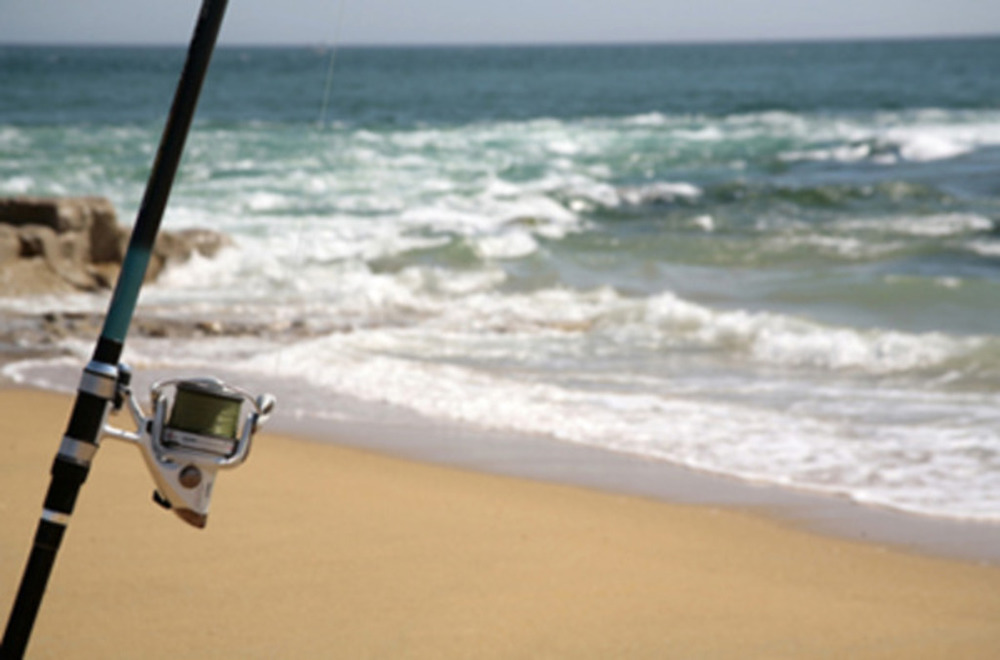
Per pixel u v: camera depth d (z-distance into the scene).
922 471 6.88
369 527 5.15
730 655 3.85
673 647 3.90
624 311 11.84
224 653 3.56
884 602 4.63
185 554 4.51
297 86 69.00
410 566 4.61
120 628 3.72
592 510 5.92
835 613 4.43
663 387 9.08
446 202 19.97
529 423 7.97
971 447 7.36
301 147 29.38
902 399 8.63
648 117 43.53
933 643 4.07
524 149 29.56
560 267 14.83
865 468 6.96
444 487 6.22
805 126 35.81
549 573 4.68
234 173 23.83
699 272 14.54
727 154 28.20
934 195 20.12
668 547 5.30
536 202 19.86
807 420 8.10
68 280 13.22
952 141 28.55
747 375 9.48
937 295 12.63
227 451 2.18
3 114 43.81
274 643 3.68
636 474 6.79
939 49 143.25
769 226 17.91
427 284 13.72
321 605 4.07
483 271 14.38
